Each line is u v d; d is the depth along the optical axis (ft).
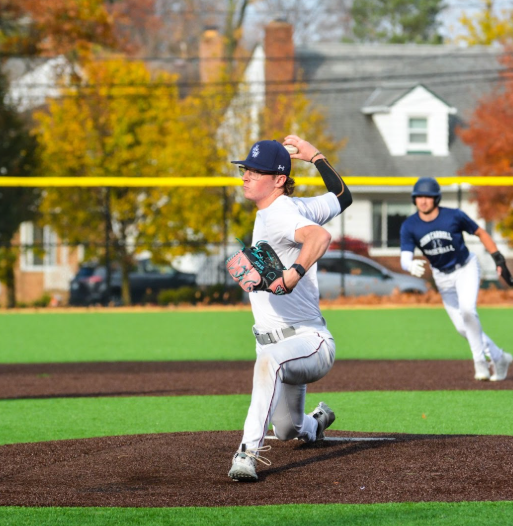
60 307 171.42
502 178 132.36
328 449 46.73
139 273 211.20
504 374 75.31
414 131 248.73
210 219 179.93
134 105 193.98
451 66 266.98
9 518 34.17
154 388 74.79
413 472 40.96
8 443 51.11
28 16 201.87
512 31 290.76
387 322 137.08
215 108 197.47
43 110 224.33
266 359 39.70
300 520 33.40
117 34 285.84
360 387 73.56
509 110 208.03
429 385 73.92
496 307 161.48
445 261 71.82
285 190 41.29
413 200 70.79
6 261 194.59
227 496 37.22
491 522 32.83
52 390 73.97
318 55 268.21
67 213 187.62
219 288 179.42
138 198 185.78
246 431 39.58
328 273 182.19
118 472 42.22
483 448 45.96
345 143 222.07
